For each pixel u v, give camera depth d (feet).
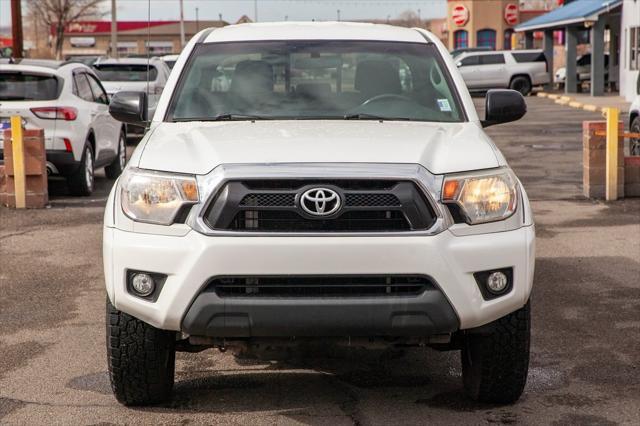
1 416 18.03
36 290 28.66
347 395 19.20
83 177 47.50
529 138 79.15
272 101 21.02
